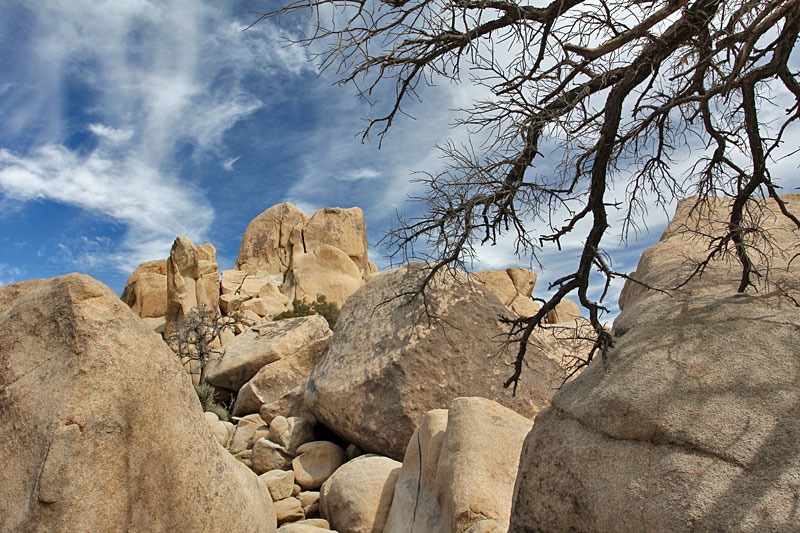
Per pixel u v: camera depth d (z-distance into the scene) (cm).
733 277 496
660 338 425
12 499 393
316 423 1032
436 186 539
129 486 422
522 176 554
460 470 595
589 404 407
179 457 462
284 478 853
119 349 441
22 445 407
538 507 400
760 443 329
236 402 1284
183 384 491
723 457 332
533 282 3159
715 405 357
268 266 3559
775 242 561
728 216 675
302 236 3625
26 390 424
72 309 439
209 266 2427
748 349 386
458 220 543
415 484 674
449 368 961
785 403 343
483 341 1001
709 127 555
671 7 475
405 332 999
